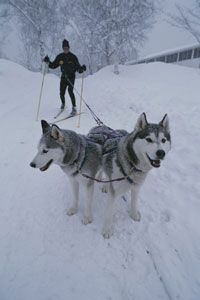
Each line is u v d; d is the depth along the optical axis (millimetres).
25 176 3408
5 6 18594
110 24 16859
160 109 6855
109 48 18062
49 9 18969
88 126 5355
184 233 2369
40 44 19453
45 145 2299
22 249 2219
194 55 22953
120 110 6797
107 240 2330
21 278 1951
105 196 3033
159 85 11219
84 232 2436
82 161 2414
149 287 1888
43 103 7527
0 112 6320
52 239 2336
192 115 6098
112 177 2355
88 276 1973
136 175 2303
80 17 18219
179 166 3609
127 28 16703
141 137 2180
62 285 1900
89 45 18672
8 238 2334
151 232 2404
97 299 1796
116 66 14680
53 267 2051
